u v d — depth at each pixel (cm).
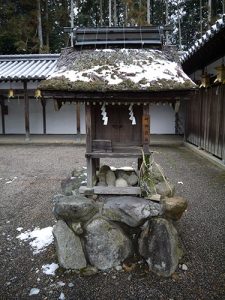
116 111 350
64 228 338
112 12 2620
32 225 443
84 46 362
